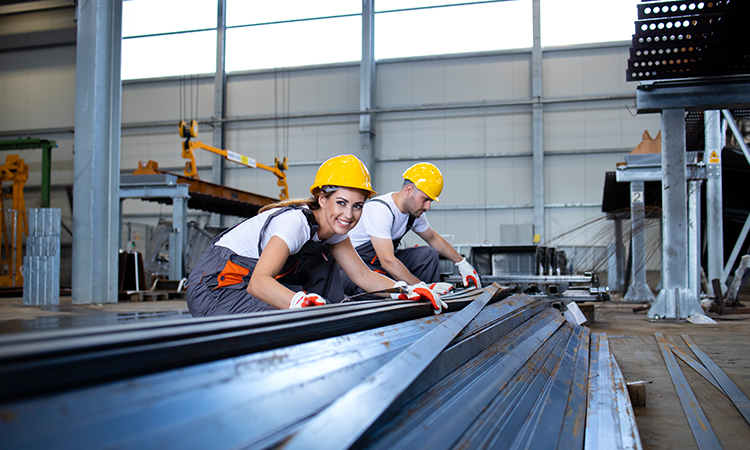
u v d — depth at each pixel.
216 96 16.02
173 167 16.41
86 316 4.55
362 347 1.03
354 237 3.47
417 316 1.57
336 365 0.87
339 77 15.68
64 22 16.45
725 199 8.87
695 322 4.65
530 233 14.21
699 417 1.57
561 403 1.37
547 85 14.64
